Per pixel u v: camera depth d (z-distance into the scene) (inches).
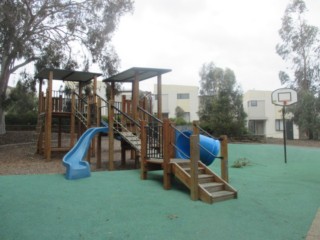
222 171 282.8
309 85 1053.2
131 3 778.8
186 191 266.4
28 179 303.0
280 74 1104.8
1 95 767.7
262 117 1497.3
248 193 264.7
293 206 225.3
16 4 628.4
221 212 208.8
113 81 544.4
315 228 177.9
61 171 371.2
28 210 204.8
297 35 1070.4
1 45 637.9
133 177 320.8
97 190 262.2
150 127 322.3
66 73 530.3
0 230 169.3
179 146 344.8
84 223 182.9
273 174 366.0
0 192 249.3
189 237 164.1
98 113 445.1
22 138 821.9
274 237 164.4
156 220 190.4
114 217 194.5
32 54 761.0
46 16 730.2
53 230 170.7
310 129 974.4
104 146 745.0
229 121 999.6
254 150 650.8
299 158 543.5
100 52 783.7
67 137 877.2
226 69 1121.4
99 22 773.9
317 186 295.6
